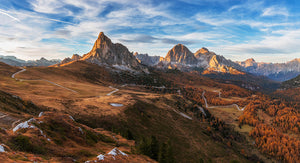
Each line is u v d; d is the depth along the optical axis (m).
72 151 25.72
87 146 31.94
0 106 43.53
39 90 100.44
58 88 121.56
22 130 25.44
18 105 52.81
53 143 25.58
